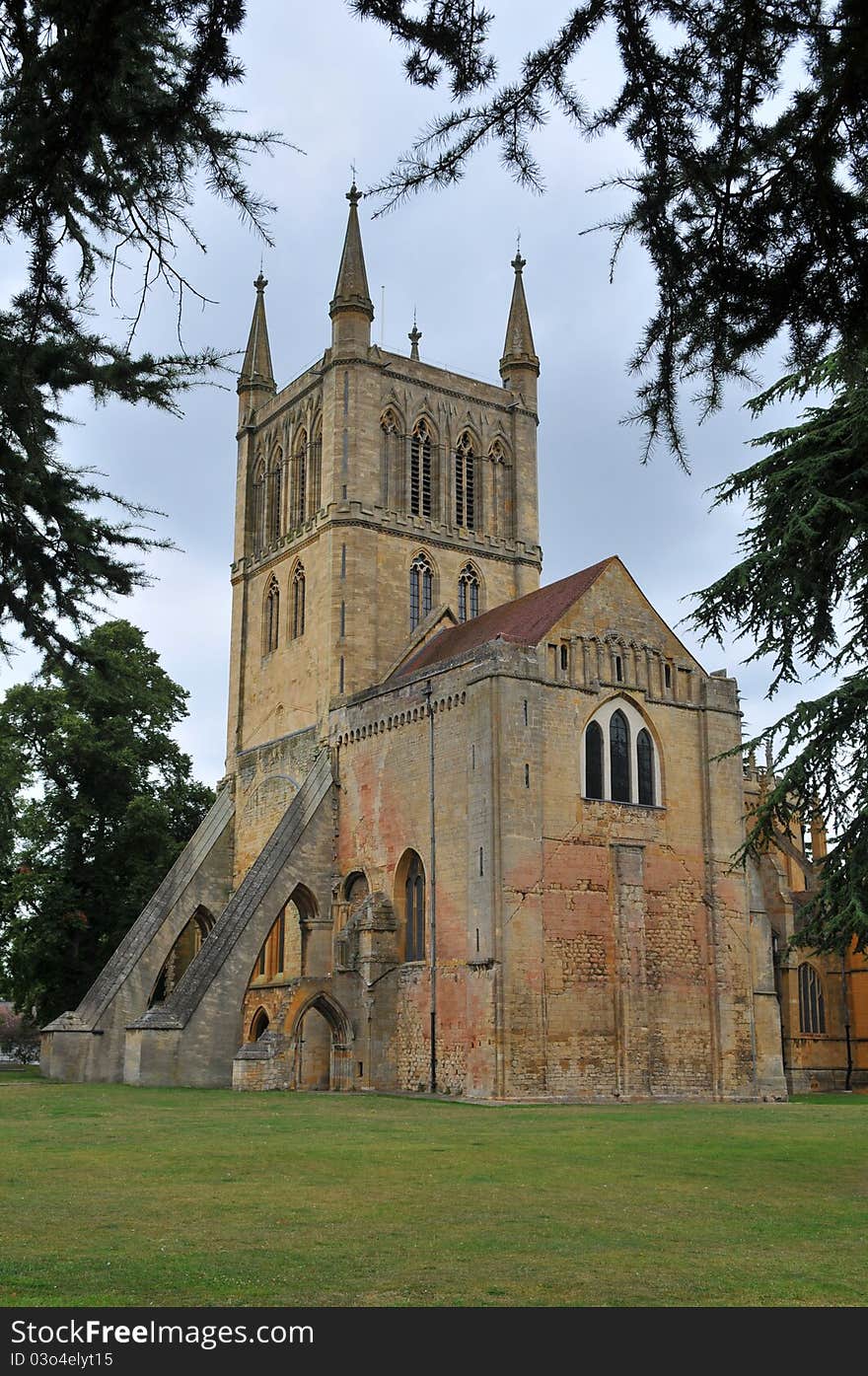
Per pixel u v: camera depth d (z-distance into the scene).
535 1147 31.14
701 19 11.04
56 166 11.91
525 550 76.62
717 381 12.61
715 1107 49.59
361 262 73.50
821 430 31.53
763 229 11.80
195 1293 14.12
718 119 11.55
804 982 79.94
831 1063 79.56
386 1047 57.78
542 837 54.06
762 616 30.45
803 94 11.34
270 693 74.88
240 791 75.44
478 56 10.93
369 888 61.75
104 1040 63.59
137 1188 23.16
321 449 74.38
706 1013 57.91
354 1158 28.30
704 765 60.50
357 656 68.38
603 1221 19.80
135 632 77.81
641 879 56.22
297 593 74.44
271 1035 56.88
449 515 74.31
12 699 73.44
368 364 72.12
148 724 76.81
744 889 60.16
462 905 54.69
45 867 72.12
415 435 74.38
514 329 80.31
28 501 14.83
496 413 78.06
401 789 60.44
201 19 10.80
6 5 11.52
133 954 66.56
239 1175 25.22
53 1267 15.45
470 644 64.00
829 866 30.20
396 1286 14.59
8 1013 134.62
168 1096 50.06
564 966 53.53
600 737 57.47
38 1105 43.94
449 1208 20.86
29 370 13.50
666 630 60.97
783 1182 25.41
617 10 10.91
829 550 29.89
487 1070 51.19
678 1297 14.34
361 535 70.00
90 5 10.84
